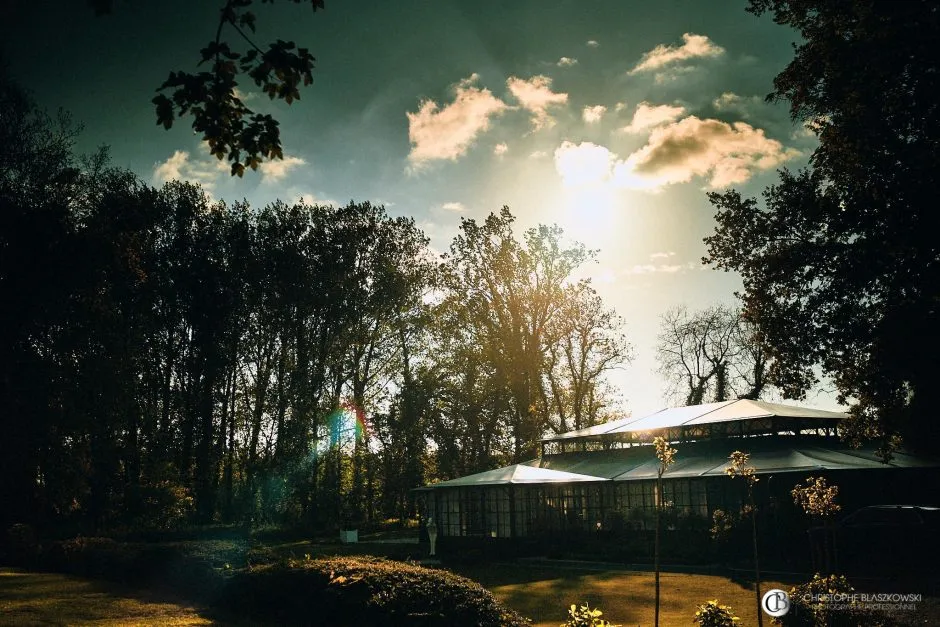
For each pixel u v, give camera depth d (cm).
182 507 4059
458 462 5175
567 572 2698
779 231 2266
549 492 3512
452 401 5253
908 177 1895
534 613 1894
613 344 5572
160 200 4553
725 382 5809
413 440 5069
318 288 4709
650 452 3928
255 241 4759
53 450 3250
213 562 1914
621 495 3503
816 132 2212
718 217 2370
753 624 1631
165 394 4681
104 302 3619
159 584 1967
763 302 2320
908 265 2008
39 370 3200
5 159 3356
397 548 3484
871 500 2811
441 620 1371
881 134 1941
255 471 4606
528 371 5238
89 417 3409
